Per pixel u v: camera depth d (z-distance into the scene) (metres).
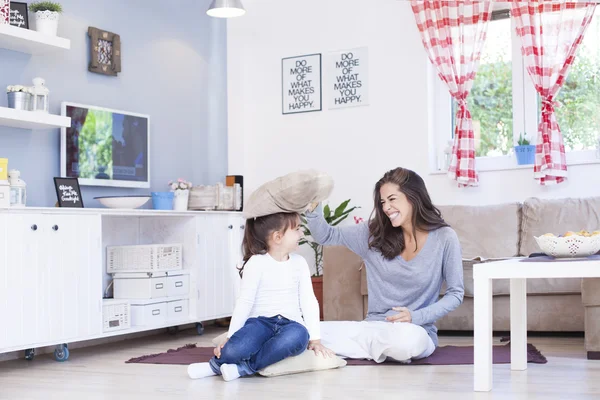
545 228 4.44
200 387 2.74
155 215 4.41
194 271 4.66
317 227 3.31
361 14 5.45
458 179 4.93
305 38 5.65
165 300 4.43
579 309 4.05
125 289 4.41
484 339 2.53
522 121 5.04
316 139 5.59
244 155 5.83
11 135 4.07
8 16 3.87
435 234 3.25
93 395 2.69
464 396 2.45
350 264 4.33
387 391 2.55
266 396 2.52
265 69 5.79
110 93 4.73
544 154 4.68
